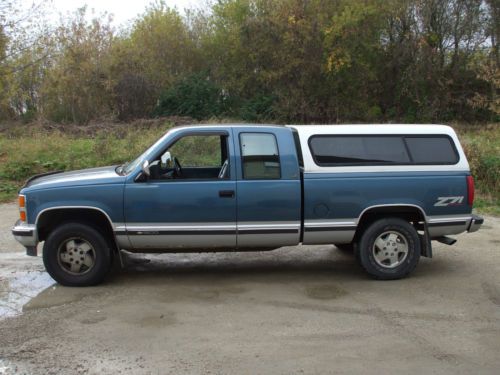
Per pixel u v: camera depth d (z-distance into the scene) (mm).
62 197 5785
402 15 31031
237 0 32500
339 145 6055
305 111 30328
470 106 29047
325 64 29953
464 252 7523
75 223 5938
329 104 31469
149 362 4156
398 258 6227
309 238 6047
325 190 5953
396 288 5949
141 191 5809
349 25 29312
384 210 6133
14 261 7047
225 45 33562
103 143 14984
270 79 31172
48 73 25500
